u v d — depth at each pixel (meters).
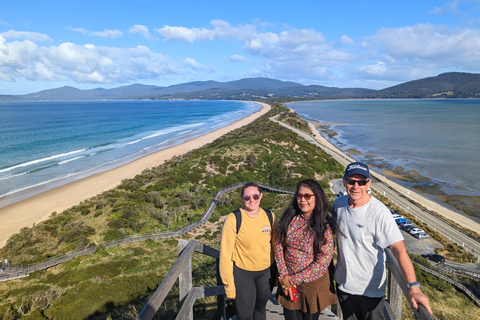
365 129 123.69
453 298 16.97
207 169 48.12
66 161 63.84
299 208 3.84
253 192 3.78
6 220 36.53
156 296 2.79
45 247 27.22
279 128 103.88
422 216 39.47
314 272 3.74
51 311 15.64
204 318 6.27
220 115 184.75
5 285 21.14
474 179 57.56
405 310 9.42
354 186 3.40
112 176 52.88
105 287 16.88
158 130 113.31
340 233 3.58
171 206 35.31
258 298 4.21
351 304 3.69
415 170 63.97
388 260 3.54
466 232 35.19
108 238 27.75
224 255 3.93
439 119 156.88
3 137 95.25
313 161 56.91
